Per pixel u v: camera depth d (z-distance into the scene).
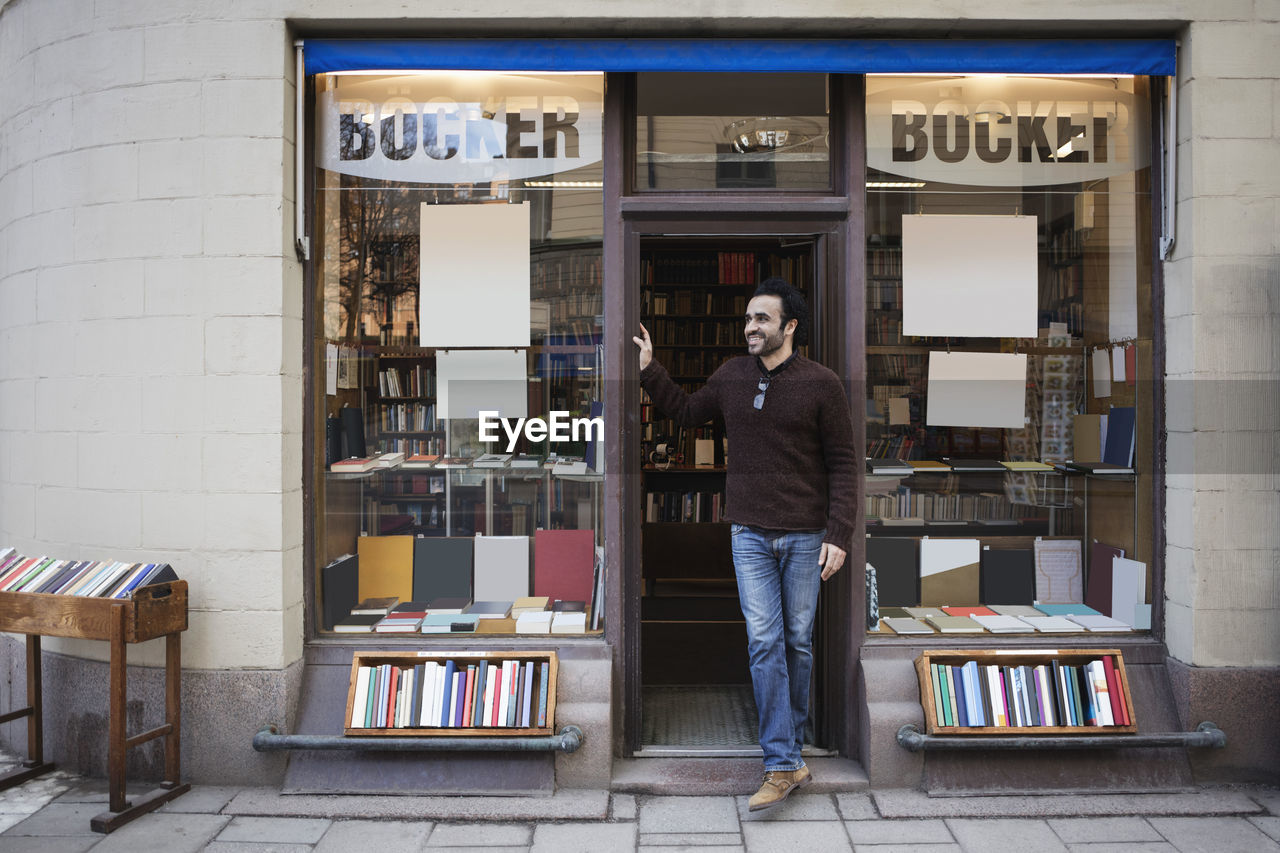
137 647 2.99
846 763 2.99
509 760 2.85
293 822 2.65
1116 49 3.02
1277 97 2.95
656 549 6.08
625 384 3.09
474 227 3.18
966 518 3.23
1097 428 3.23
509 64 3.00
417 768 2.84
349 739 2.79
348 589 3.20
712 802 2.79
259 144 2.92
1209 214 2.95
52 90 3.12
